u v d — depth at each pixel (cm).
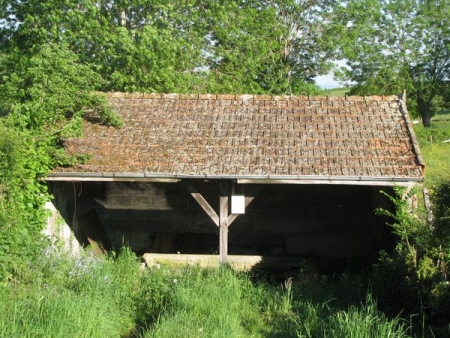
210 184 1437
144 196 1453
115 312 852
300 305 909
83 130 1173
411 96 4175
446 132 3306
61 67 1121
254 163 1061
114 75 1909
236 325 810
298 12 2911
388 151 1080
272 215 1434
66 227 1210
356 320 718
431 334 740
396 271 882
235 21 2412
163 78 1945
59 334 693
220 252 1088
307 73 3011
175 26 2155
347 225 1414
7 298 811
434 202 907
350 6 2928
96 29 1986
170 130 1170
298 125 1173
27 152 961
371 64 4050
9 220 890
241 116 1210
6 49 2028
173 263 1182
